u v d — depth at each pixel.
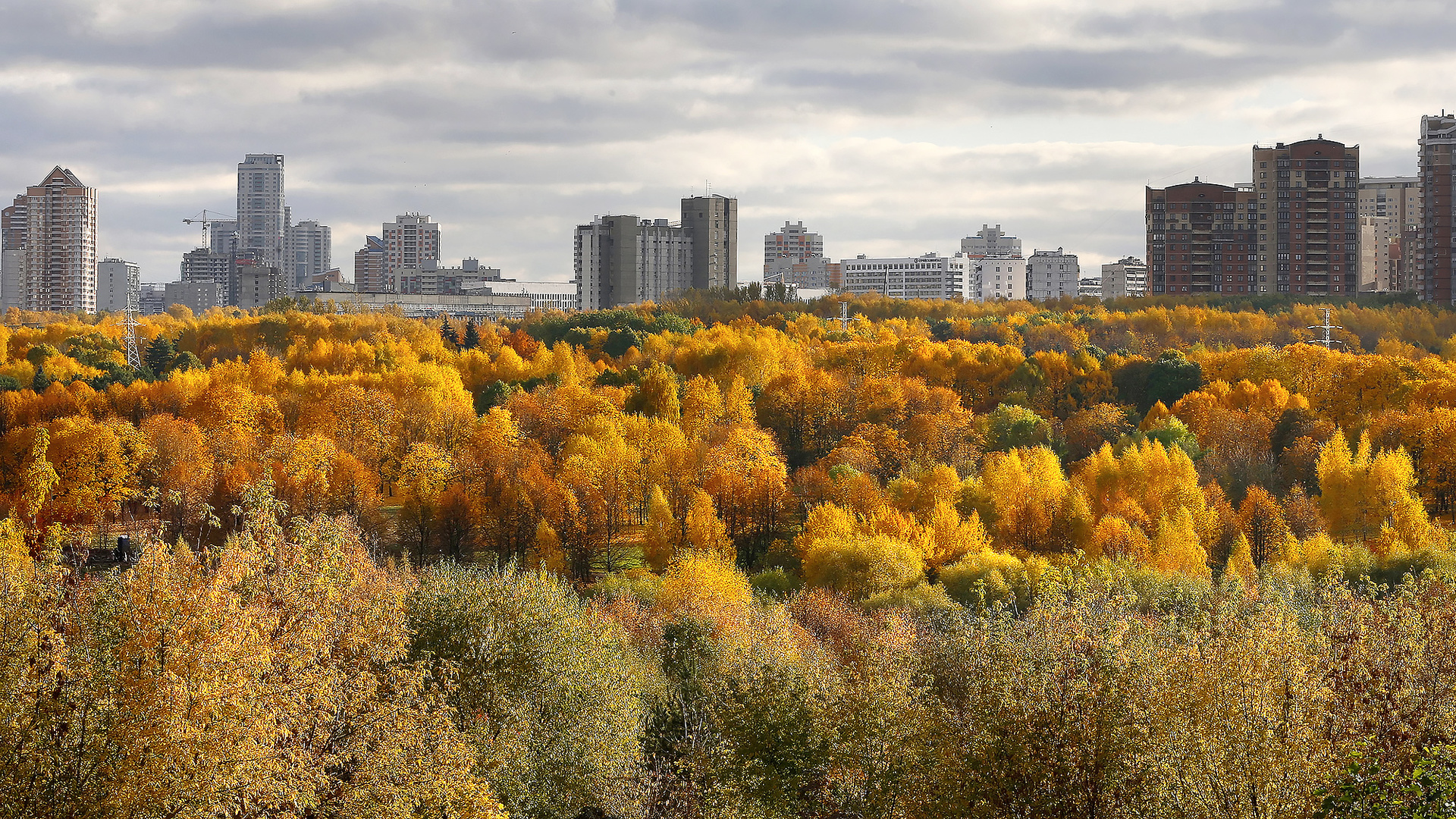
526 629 57.50
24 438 134.25
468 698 53.94
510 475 129.12
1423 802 31.73
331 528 50.53
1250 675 44.06
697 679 65.31
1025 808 43.16
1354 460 135.25
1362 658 46.88
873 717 52.75
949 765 45.34
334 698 44.06
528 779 52.19
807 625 90.06
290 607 46.34
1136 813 41.88
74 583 51.72
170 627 41.59
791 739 53.91
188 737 38.72
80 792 38.41
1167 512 120.81
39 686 39.69
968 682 48.97
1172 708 44.03
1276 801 40.19
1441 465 137.75
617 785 52.84
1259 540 119.75
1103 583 78.94
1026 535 121.69
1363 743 39.19
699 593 90.25
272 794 40.06
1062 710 44.03
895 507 122.44
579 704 56.34
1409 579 59.97
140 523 127.31
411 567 107.81
